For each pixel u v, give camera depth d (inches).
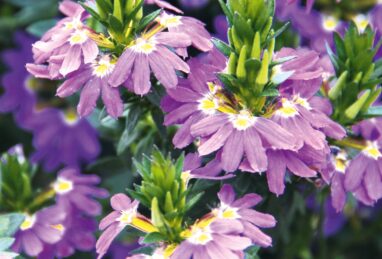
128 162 15.8
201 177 13.0
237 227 12.2
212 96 13.4
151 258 12.5
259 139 12.6
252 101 13.2
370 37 14.4
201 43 13.5
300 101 13.5
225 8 13.2
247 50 13.0
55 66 13.3
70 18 14.1
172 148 14.8
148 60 13.0
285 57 13.3
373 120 14.4
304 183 14.5
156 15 13.4
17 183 15.8
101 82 13.2
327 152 13.0
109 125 15.6
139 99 14.2
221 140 12.7
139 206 14.7
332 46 16.4
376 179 14.0
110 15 13.2
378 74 14.6
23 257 13.9
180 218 12.6
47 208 15.0
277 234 15.7
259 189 13.9
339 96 14.3
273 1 13.1
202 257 12.0
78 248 15.2
